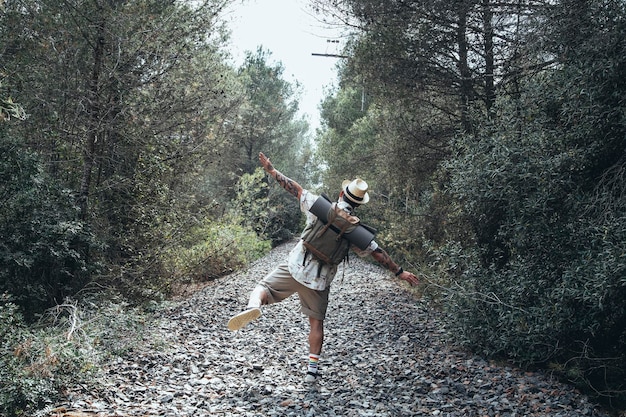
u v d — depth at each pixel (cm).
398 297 1312
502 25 930
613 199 633
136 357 637
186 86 1084
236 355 693
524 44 773
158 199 1072
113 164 1049
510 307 686
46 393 477
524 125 716
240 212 2330
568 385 624
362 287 1527
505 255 834
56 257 838
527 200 666
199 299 1154
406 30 1091
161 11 996
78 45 944
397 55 1135
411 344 812
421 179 1352
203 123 1151
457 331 759
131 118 998
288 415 467
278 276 555
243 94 1355
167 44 1002
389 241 1673
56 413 448
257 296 538
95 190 995
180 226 1138
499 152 690
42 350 521
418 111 1277
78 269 937
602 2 645
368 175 1966
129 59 971
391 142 1347
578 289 602
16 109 615
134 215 1068
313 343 567
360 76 1252
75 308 670
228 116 1251
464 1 945
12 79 896
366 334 892
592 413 532
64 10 923
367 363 692
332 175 2339
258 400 511
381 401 535
